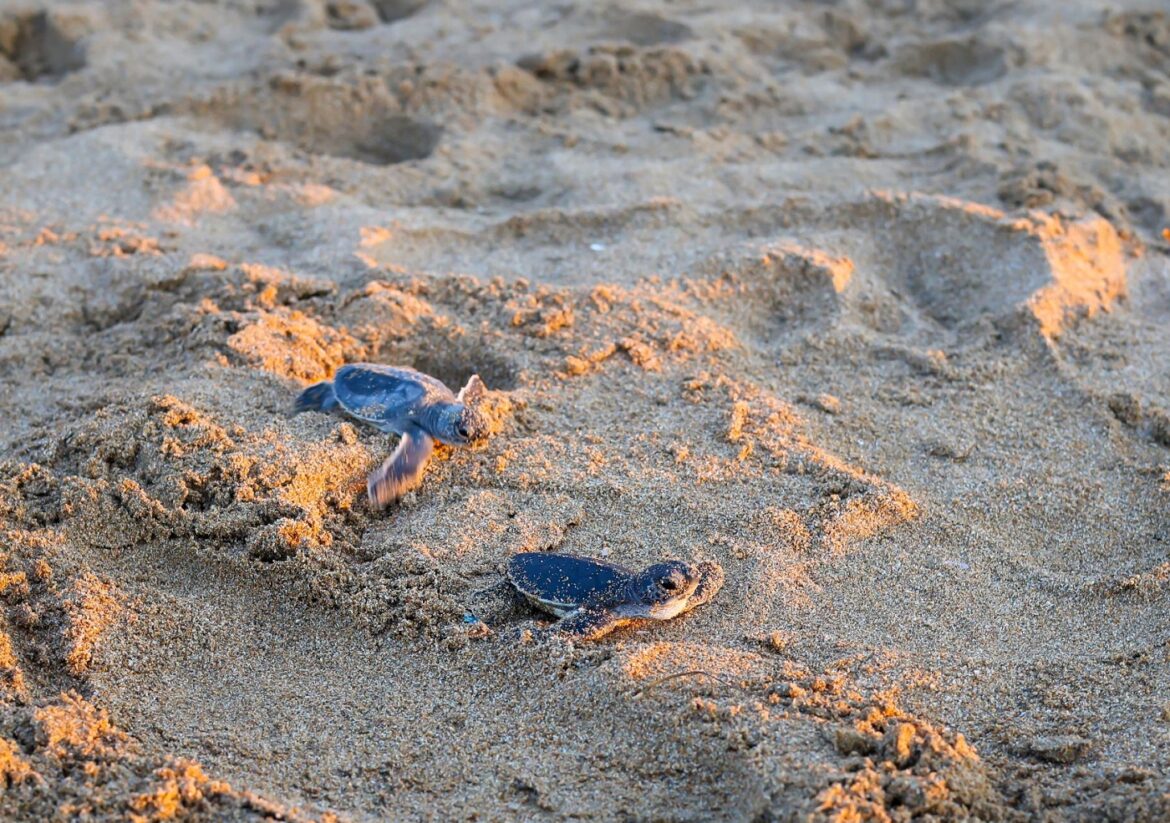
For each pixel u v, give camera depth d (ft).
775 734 3.00
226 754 3.03
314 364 3.62
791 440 3.51
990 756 3.02
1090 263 3.99
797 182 4.24
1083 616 3.24
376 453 3.42
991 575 3.31
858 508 3.37
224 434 3.41
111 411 3.47
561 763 3.02
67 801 2.93
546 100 4.59
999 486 3.48
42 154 4.25
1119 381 3.72
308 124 4.47
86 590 3.19
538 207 4.15
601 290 3.81
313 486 3.36
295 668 3.15
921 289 3.99
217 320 3.69
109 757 2.99
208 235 4.01
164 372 3.63
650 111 4.59
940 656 3.15
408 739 3.05
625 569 3.20
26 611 3.15
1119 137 4.53
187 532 3.29
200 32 5.11
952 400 3.66
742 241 4.02
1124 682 3.12
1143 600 3.26
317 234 4.00
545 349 3.70
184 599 3.22
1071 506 3.45
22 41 5.06
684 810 2.97
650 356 3.68
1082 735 3.04
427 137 4.47
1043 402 3.67
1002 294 3.92
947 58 5.01
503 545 3.31
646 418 3.56
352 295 3.77
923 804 2.92
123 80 4.66
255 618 3.21
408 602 3.21
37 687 3.09
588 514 3.37
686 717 3.03
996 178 4.25
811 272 3.90
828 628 3.20
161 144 4.31
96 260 3.91
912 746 2.98
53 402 3.59
